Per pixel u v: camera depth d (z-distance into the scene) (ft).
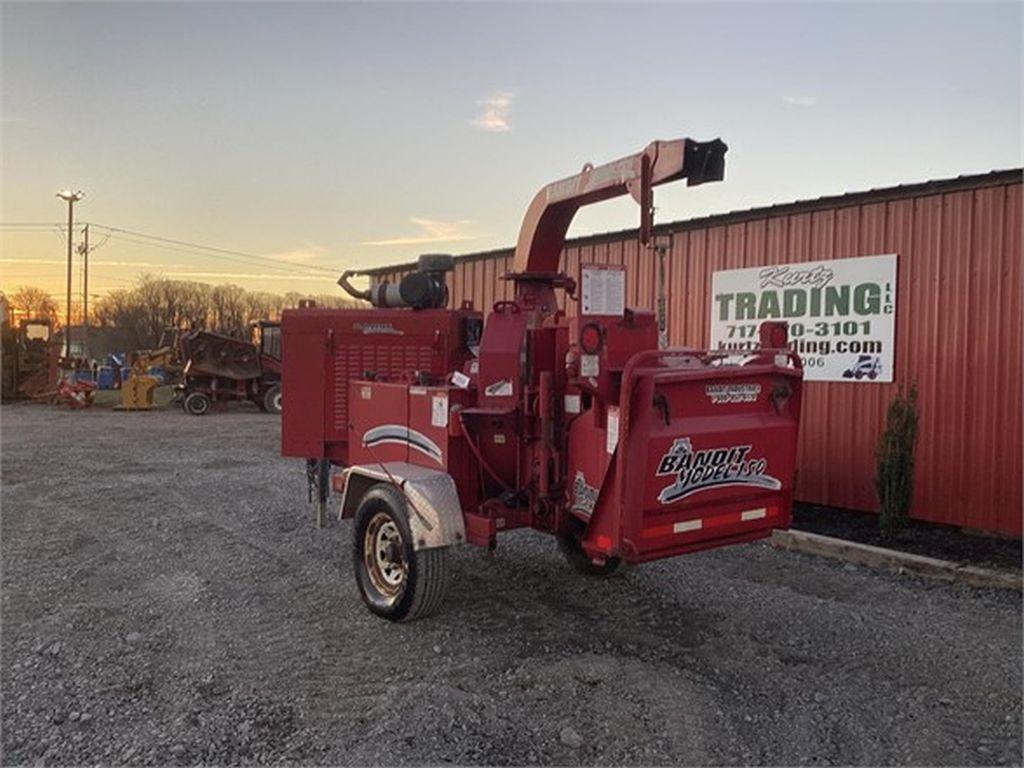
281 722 13.24
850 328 27.99
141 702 13.97
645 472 14.34
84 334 184.65
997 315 24.67
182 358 83.61
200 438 54.44
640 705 13.75
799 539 23.85
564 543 20.94
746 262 30.91
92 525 27.32
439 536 16.67
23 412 79.41
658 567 21.97
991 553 23.17
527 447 17.26
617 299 14.98
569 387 16.34
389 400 19.85
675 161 14.62
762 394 16.05
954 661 15.69
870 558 22.44
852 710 13.71
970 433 25.29
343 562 22.57
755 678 14.92
